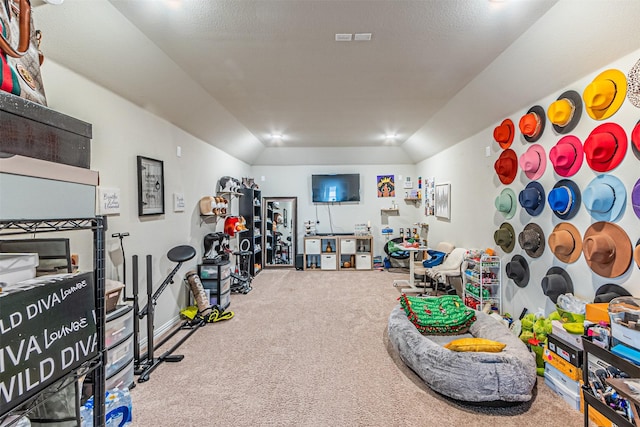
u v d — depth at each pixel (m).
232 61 2.71
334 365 2.58
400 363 2.61
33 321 0.75
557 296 2.50
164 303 3.37
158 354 2.79
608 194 2.08
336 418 1.92
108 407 1.63
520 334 2.70
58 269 1.03
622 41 1.90
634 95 1.91
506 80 2.88
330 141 6.18
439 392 2.11
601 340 1.71
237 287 5.08
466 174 4.48
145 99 2.91
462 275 4.06
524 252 3.09
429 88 3.38
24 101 0.76
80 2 1.79
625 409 1.50
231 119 4.46
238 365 2.58
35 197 0.78
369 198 7.31
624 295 2.02
